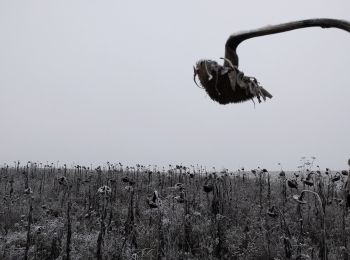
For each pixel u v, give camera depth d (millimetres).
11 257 6480
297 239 6508
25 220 9148
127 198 11188
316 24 1392
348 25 1376
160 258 6094
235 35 1350
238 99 1352
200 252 6383
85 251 6375
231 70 1278
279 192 11984
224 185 9508
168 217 7633
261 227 7414
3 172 21203
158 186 14336
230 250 6535
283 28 1379
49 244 6949
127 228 7051
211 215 8125
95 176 16984
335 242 6828
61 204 10672
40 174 21156
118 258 6117
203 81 1319
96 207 9672
